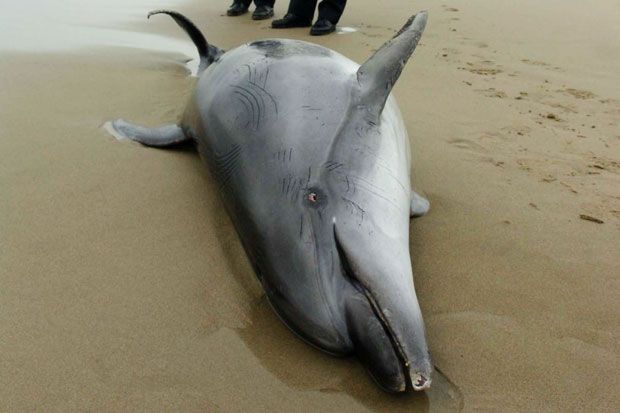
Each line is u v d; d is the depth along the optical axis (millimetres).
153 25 7906
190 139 3818
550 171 3969
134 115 4613
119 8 8930
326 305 2271
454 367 2320
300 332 2355
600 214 3428
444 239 3154
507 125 4773
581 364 2344
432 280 2830
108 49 6512
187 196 3416
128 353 2328
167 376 2229
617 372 2307
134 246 2963
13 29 7125
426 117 4883
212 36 7465
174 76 5730
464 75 6055
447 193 3631
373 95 3006
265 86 3049
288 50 3418
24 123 4250
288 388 2197
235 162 2824
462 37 7586
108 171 3633
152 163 3768
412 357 2102
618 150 4352
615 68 6438
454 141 4418
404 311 2191
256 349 2369
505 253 3041
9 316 2484
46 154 3795
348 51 6699
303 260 2354
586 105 5316
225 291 2689
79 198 3328
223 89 3258
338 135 2750
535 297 2719
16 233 3002
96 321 2482
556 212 3439
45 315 2500
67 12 8383
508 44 7316
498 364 2338
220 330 2463
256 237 2545
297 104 2881
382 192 2621
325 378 2242
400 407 2127
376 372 2133
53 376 2205
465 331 2506
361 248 2330
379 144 2826
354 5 9438
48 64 5758
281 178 2588
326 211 2441
